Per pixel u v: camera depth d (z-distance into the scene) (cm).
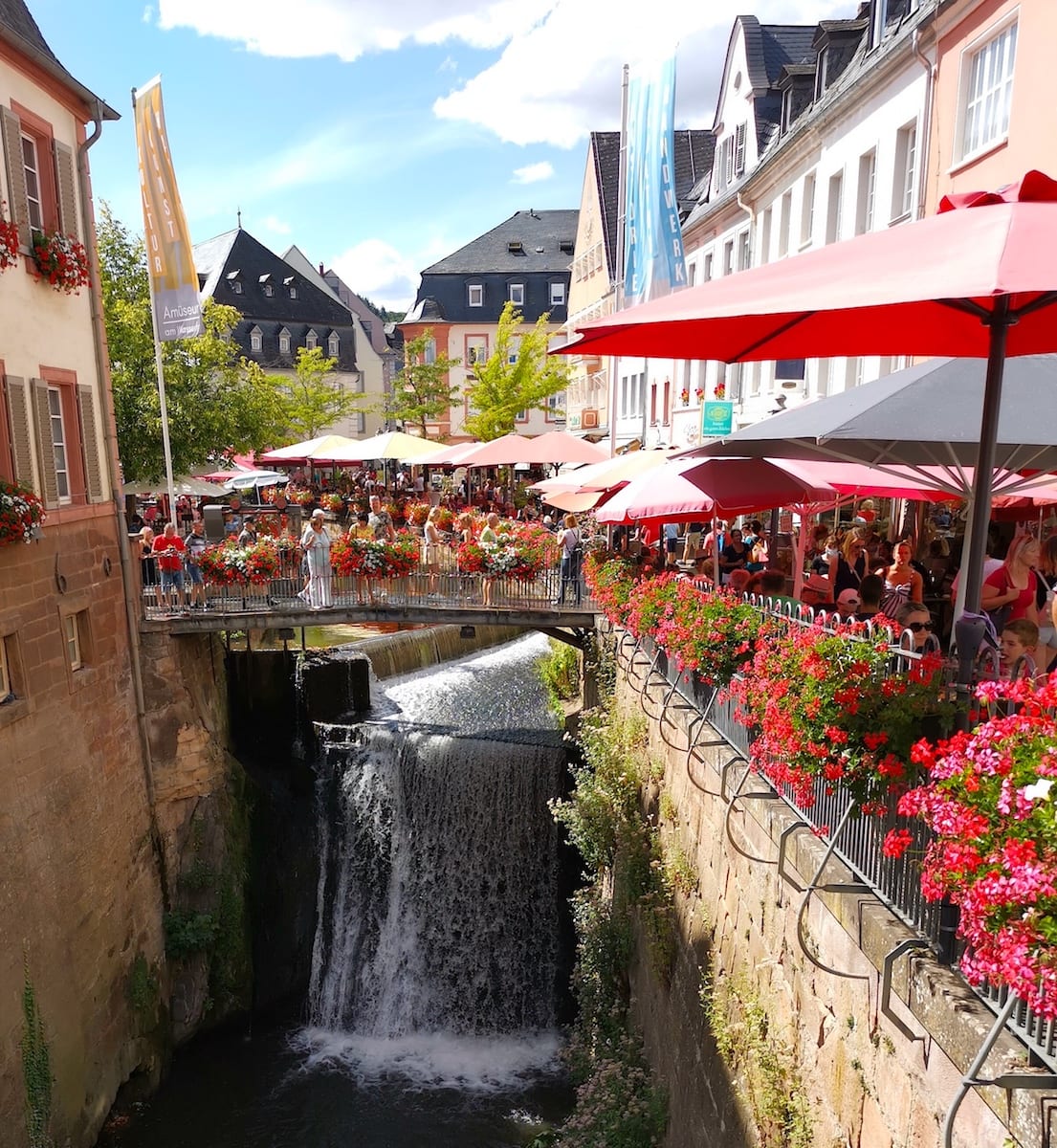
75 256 1317
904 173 1560
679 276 1550
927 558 1119
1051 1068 321
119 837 1434
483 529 1839
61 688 1291
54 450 1310
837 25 1920
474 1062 1593
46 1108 1176
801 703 462
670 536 1788
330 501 3011
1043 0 1142
